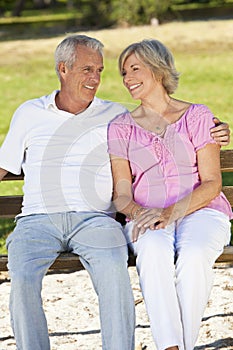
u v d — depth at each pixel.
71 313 7.94
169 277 5.97
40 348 5.88
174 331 5.86
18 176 6.94
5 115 18.70
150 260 6.00
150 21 33.75
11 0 54.97
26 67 25.36
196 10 39.41
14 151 6.79
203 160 6.60
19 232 6.39
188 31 31.39
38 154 6.70
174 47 27.61
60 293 8.52
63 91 6.84
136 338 7.23
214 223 6.37
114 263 5.92
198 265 6.01
